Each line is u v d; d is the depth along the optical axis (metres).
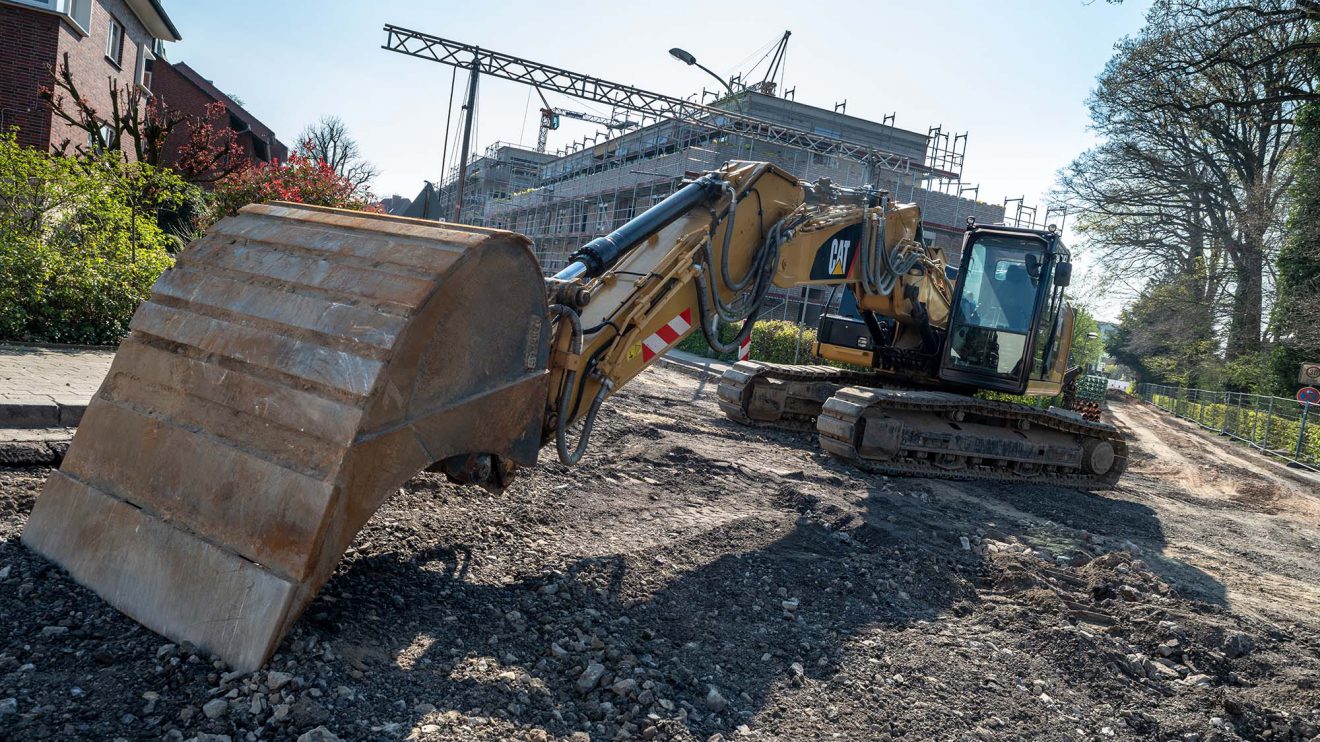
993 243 9.95
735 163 6.39
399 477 3.24
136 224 10.46
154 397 3.57
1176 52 25.03
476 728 2.90
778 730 3.36
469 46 21.73
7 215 9.20
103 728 2.53
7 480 4.66
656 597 4.52
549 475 6.69
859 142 41.16
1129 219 37.62
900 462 9.66
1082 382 39.47
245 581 2.98
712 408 13.23
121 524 3.37
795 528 6.21
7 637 2.95
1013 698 3.96
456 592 4.06
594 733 3.10
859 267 8.23
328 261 3.52
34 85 15.63
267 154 37.72
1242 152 32.75
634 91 23.86
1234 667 4.75
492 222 62.28
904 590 5.35
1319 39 21.03
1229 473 17.88
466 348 3.51
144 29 22.62
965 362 10.01
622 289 5.18
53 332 8.95
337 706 2.83
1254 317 34.28
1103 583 5.87
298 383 3.21
